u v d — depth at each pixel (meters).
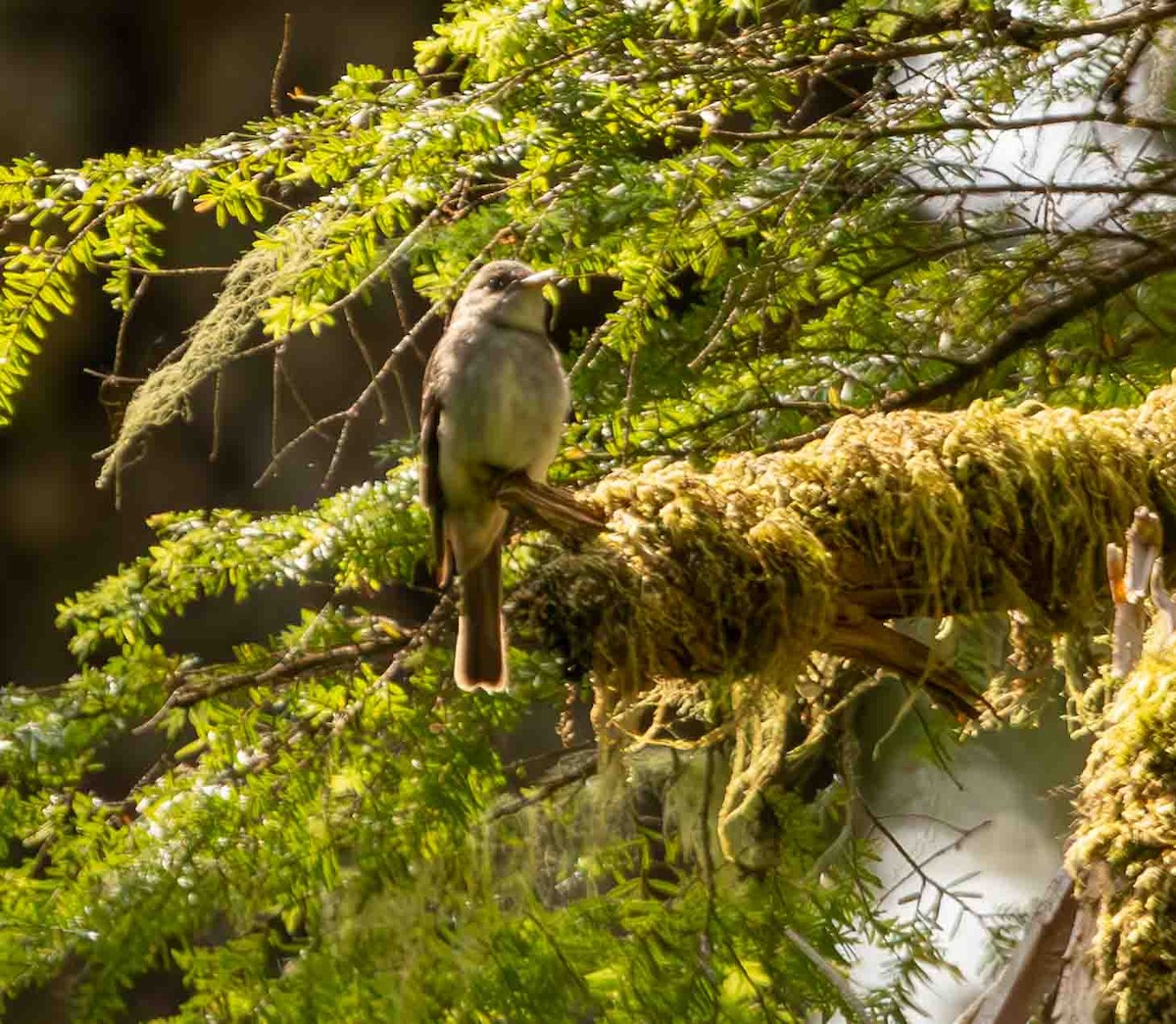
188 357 6.87
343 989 6.38
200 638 13.85
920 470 6.20
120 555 15.06
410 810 6.86
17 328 7.34
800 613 5.86
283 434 14.28
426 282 8.29
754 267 8.02
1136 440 6.62
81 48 14.80
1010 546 6.33
